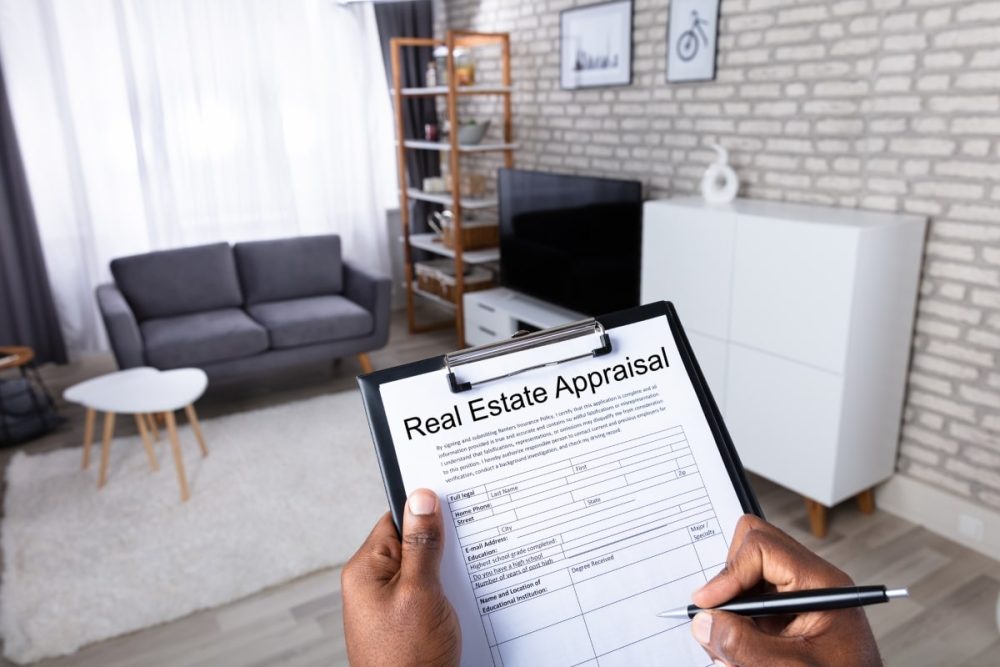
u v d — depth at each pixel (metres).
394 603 0.55
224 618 2.29
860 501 2.78
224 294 4.32
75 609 2.31
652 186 3.64
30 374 4.48
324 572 2.50
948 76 2.35
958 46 2.31
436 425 0.62
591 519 0.63
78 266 4.58
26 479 3.14
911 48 2.43
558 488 0.63
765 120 2.98
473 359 0.64
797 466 2.62
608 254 3.49
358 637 0.56
